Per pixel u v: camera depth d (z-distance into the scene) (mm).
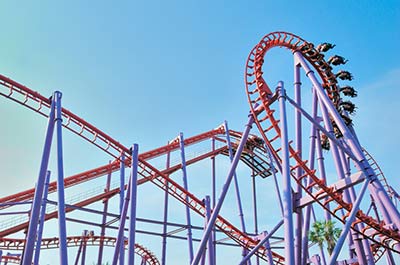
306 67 21984
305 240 19859
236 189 30906
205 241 18812
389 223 20188
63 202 16859
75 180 27547
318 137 23797
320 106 23109
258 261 32344
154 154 32062
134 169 21406
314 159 22078
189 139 34500
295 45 23250
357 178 17766
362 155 18031
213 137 36812
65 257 15375
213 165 36031
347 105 26500
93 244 30906
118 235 21438
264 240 21016
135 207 20266
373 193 17484
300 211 19844
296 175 21359
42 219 21969
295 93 22484
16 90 22281
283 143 17406
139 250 36031
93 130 24250
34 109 22812
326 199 22047
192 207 27719
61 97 19578
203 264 25938
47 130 18672
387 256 27359
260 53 23141
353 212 16906
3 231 24109
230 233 28219
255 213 35750
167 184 27266
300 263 18969
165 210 30328
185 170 30281
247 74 22734
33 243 15750
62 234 15914
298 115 21688
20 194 25719
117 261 21000
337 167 21453
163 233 28203
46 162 17875
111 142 24797
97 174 28828
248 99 22125
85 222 24859
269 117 21047
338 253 15844
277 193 28875
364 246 22281
